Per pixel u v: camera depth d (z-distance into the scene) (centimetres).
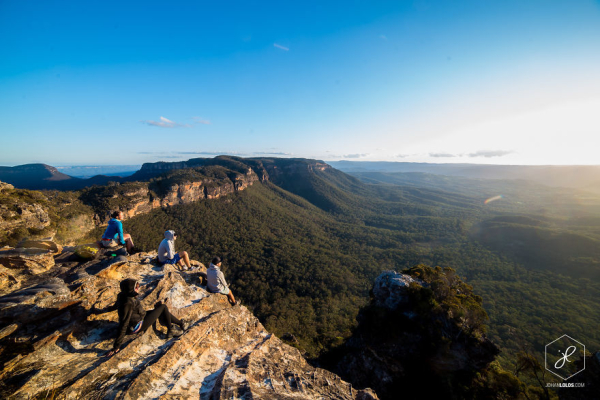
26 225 2102
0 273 588
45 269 691
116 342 532
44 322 529
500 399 1823
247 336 811
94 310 622
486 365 1978
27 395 388
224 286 945
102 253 855
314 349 3278
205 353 644
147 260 988
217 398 480
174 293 810
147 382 479
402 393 2055
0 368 429
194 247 8650
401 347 2120
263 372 630
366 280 7562
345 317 5275
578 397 1627
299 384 619
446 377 1944
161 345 616
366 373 2272
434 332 2047
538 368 1959
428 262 8900
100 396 423
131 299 579
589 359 1673
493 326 5006
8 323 483
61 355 502
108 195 7838
